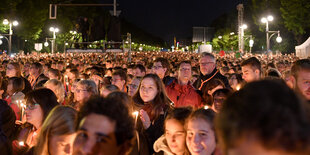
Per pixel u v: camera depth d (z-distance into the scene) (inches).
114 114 44.0
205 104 164.4
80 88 166.1
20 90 190.5
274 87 25.4
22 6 1721.2
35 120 107.3
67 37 2329.0
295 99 24.3
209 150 85.9
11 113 124.5
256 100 24.4
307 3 1601.9
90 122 43.7
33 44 2206.0
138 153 105.3
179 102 177.0
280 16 1935.3
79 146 43.5
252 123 23.5
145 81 139.9
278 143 22.7
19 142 108.3
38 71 269.3
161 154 108.2
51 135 75.5
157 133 129.5
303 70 103.8
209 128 85.7
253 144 23.6
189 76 183.6
